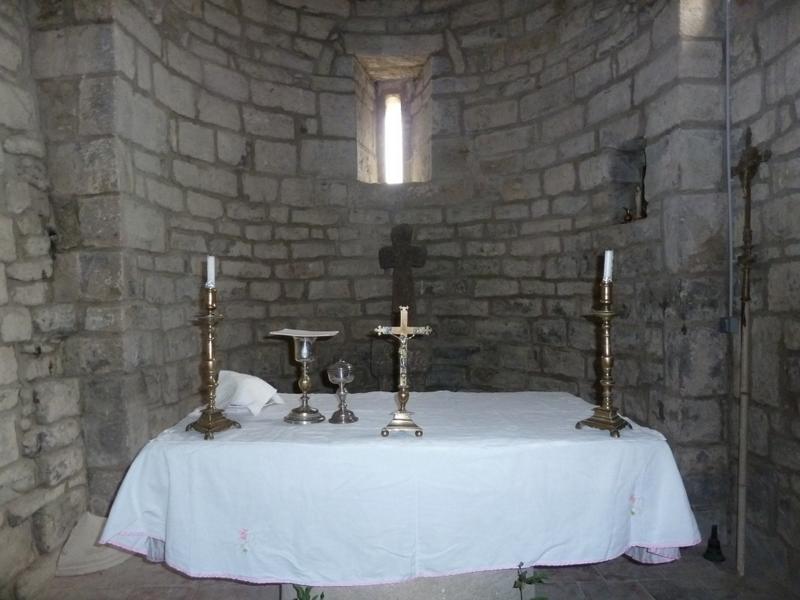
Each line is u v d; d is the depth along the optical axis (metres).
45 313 2.88
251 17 4.54
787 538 2.69
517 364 4.76
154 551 2.36
